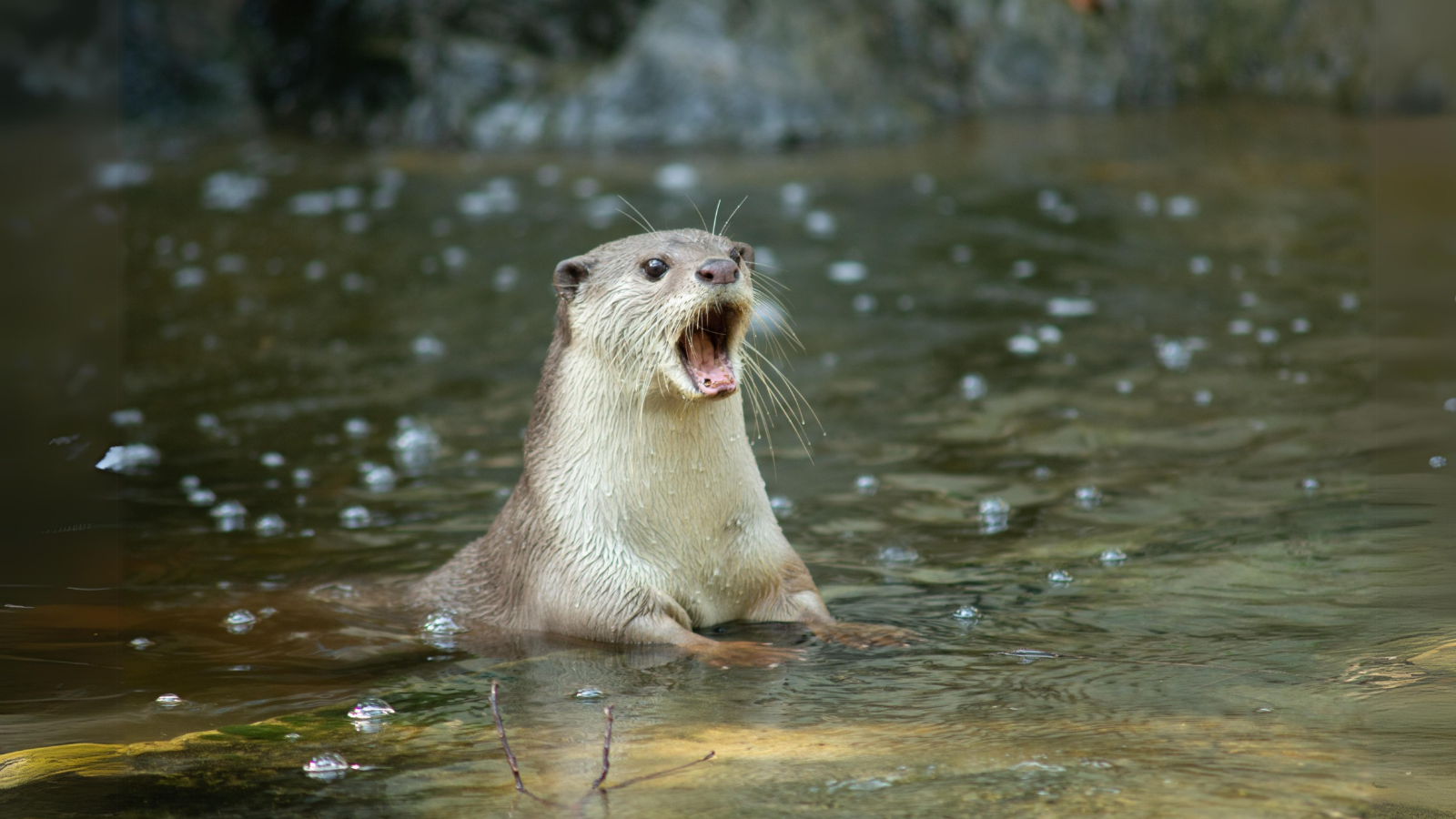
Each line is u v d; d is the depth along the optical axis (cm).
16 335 3048
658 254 1442
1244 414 2292
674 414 1432
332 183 4597
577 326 1491
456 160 4906
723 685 1259
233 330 3080
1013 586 1548
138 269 3625
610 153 4934
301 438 2359
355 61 5469
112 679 1349
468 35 5331
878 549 1730
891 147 4884
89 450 2300
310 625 1532
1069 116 5384
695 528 1466
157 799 985
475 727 1161
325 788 999
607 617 1434
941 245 3641
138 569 1750
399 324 3086
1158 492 1908
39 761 1078
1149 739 1020
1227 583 1502
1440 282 3177
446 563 1664
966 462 2108
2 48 5538
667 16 5128
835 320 2998
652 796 951
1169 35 5669
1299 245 3584
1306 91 5669
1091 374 2586
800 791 944
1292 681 1162
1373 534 1653
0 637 1490
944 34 5447
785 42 5116
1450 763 934
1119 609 1435
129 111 5625
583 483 1473
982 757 995
